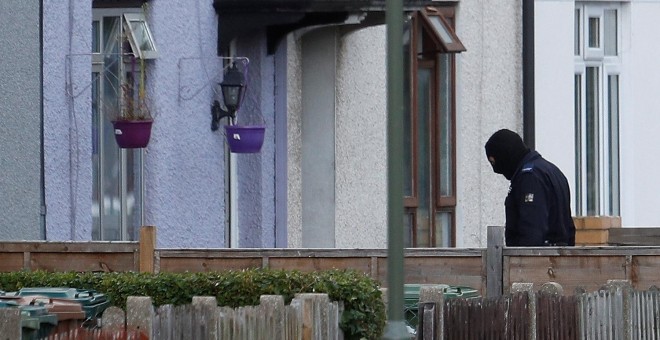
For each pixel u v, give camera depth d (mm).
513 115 53969
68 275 30156
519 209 34719
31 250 34062
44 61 37531
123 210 41062
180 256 34031
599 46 56000
